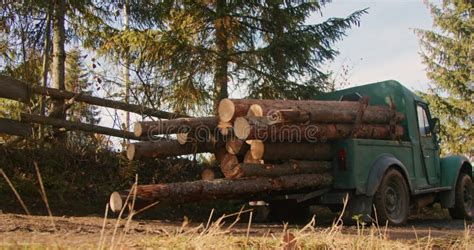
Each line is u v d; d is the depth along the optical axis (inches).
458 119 857.5
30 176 336.5
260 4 475.2
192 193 272.4
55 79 440.5
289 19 468.4
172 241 162.9
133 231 207.0
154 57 444.5
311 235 185.2
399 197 342.3
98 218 263.9
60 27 441.4
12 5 409.7
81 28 476.1
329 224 350.6
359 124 328.5
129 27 448.1
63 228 197.5
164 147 308.2
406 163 360.5
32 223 203.2
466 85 866.8
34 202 309.3
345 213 328.5
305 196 322.7
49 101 396.8
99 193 350.6
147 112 417.7
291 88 472.7
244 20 492.1
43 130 375.6
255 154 288.7
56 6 426.6
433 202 403.5
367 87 382.9
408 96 376.8
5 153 336.5
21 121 361.4
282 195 330.6
